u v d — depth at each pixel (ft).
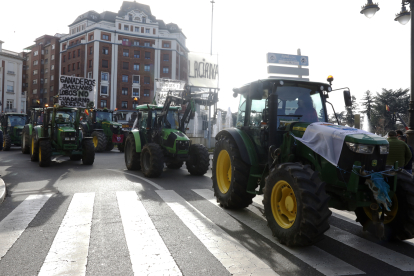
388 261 11.64
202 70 62.28
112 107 211.61
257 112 17.84
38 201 20.15
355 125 20.71
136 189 24.35
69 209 18.25
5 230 14.56
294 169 12.75
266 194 14.20
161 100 77.61
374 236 14.61
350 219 17.58
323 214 11.78
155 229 14.87
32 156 41.78
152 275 10.19
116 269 10.61
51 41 245.65
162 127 32.37
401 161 22.59
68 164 39.81
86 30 212.64
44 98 256.11
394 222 13.65
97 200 20.54
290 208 13.01
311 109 17.30
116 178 29.40
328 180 13.43
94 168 36.40
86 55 214.28
